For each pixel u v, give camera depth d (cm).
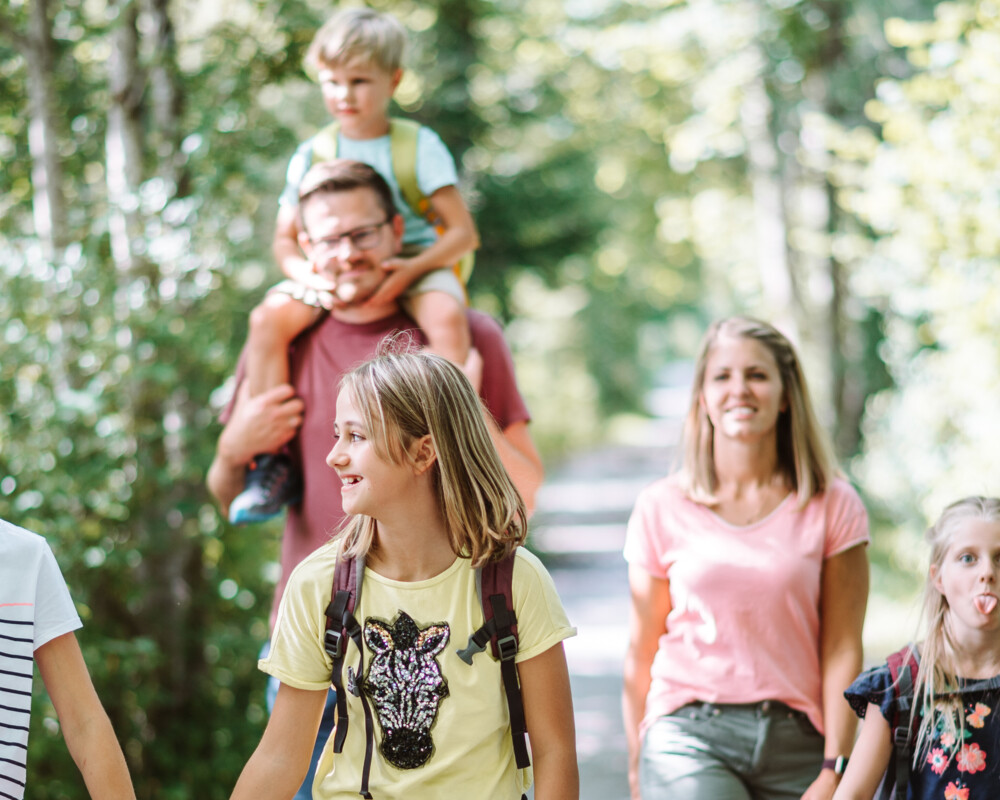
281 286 548
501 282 2128
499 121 2177
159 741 841
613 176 3134
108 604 834
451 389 358
